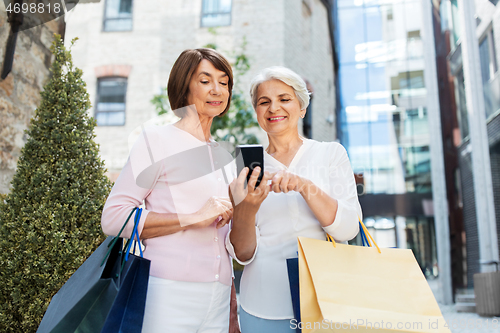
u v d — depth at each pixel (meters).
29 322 1.84
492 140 6.36
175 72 1.30
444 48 7.60
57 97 2.10
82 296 0.96
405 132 9.31
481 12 6.52
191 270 1.15
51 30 3.18
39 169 1.95
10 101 2.68
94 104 6.04
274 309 1.15
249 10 6.52
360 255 1.08
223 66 1.32
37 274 1.87
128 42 6.60
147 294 1.11
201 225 1.15
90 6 6.72
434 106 6.27
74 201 1.96
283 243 1.19
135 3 6.73
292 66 6.58
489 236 5.62
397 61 9.25
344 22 9.54
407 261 1.07
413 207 8.98
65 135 2.02
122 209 1.09
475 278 4.95
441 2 7.61
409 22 9.23
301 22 7.17
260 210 1.26
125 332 0.95
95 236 1.97
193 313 1.16
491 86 6.32
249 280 1.23
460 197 7.23
